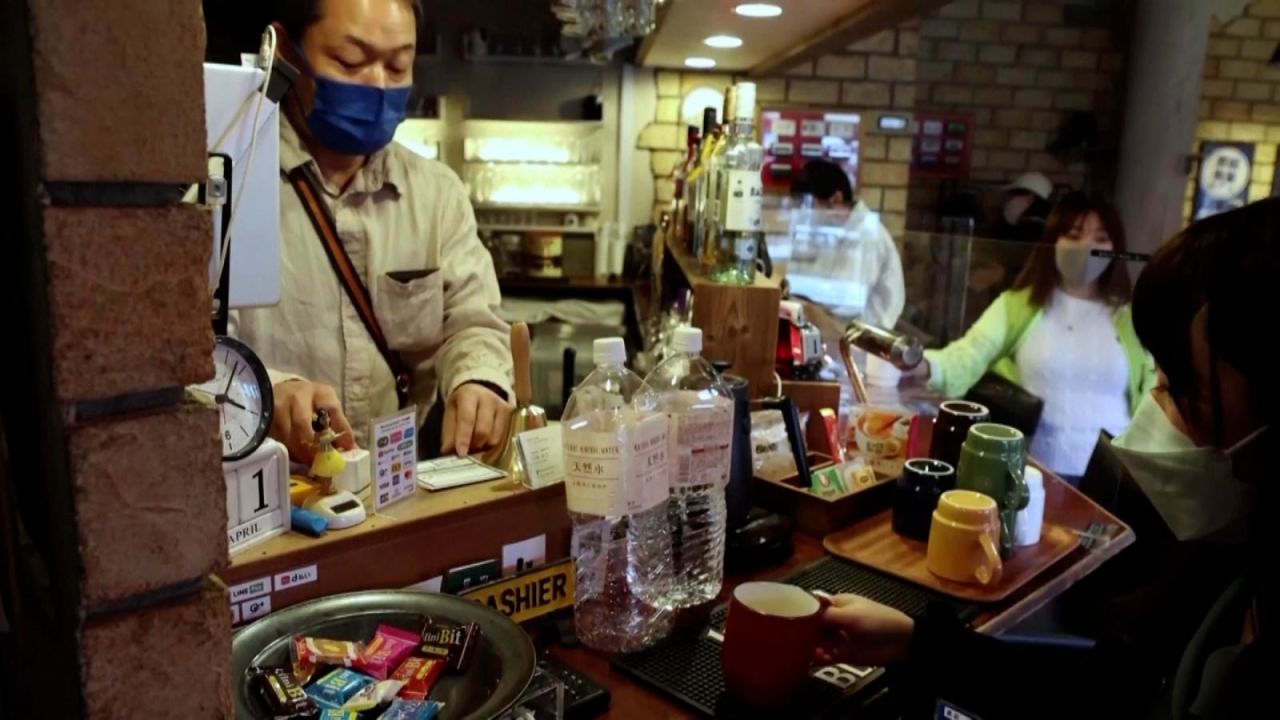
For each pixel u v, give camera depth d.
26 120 0.49
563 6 2.27
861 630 1.10
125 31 0.49
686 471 1.22
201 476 0.56
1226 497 1.20
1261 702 0.83
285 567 0.99
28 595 0.62
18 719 0.69
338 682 0.87
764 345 1.73
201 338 0.54
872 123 4.73
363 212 1.81
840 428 1.79
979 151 5.48
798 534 1.53
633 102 4.78
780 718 0.99
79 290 0.50
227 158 0.92
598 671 1.08
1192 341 0.96
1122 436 1.57
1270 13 4.93
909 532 1.48
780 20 2.56
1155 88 4.67
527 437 1.20
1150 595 1.25
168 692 0.56
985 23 5.40
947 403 1.70
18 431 0.60
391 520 1.08
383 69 1.65
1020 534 1.46
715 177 2.06
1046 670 1.08
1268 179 5.11
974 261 2.42
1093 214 2.51
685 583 1.26
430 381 1.89
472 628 0.95
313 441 1.14
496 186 4.80
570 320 4.20
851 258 2.69
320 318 1.77
